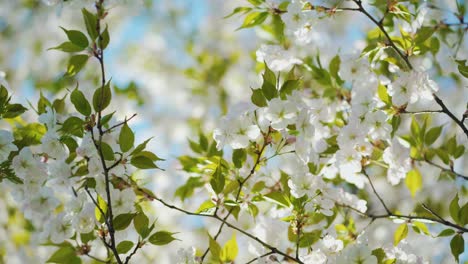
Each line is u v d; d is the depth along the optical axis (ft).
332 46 5.55
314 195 4.40
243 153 4.44
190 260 4.39
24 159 4.32
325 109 4.78
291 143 4.39
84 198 4.35
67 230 4.36
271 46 4.67
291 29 4.57
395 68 4.66
